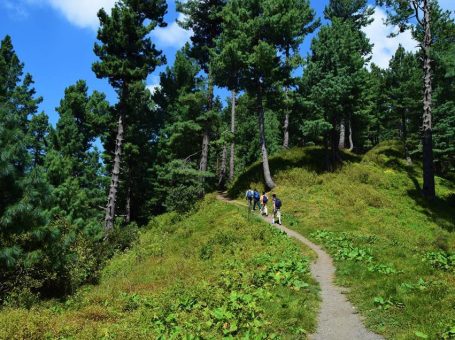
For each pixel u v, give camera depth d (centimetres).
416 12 3130
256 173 3628
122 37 3098
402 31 3209
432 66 3444
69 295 1459
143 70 3120
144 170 4731
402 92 4066
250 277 1243
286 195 3027
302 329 817
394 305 911
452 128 3641
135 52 3238
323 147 4081
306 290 1103
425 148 3030
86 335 850
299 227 2262
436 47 3052
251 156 5834
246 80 3403
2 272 1350
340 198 2881
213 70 3475
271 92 3447
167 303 1102
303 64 3381
